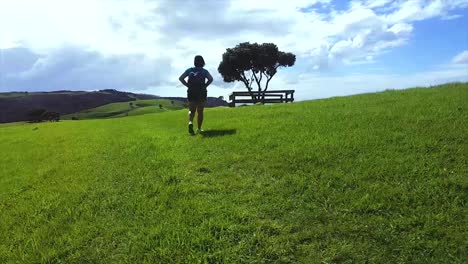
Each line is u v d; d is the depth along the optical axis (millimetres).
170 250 5766
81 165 11078
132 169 9781
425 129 10078
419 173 7441
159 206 7168
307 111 16391
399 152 8641
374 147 9102
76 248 6156
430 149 8609
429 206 6328
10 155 15250
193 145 11531
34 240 6527
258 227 6129
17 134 24484
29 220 7406
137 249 5902
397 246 5465
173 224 6488
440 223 5848
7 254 6215
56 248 6203
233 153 9961
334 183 7422
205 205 7000
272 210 6660
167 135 14406
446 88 18609
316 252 5496
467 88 17344
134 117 30453
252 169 8625
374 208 6383
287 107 19781
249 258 5500
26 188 9633
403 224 5902
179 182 8352
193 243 5891
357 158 8523
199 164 9375
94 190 8516
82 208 7566
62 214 7398
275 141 10602
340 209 6504
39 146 16719
